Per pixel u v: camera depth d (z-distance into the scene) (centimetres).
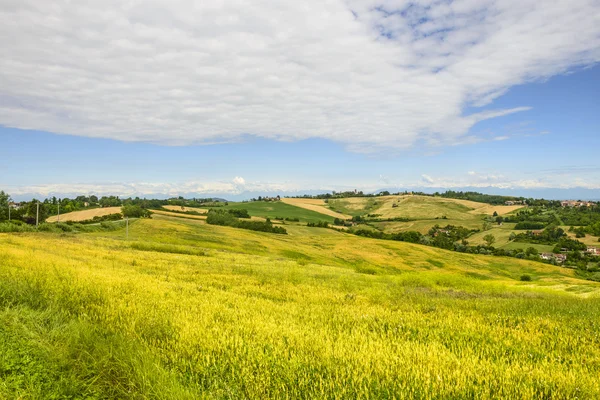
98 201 16438
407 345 696
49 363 514
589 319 1076
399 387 514
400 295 1546
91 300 907
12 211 10081
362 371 566
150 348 600
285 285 1681
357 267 4447
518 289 2453
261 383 509
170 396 454
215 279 1691
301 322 866
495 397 500
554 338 842
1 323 616
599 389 532
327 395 486
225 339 671
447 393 504
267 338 702
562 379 564
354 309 1091
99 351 564
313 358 601
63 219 10706
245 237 9269
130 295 981
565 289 3506
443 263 9319
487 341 802
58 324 671
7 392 426
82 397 455
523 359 678
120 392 480
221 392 487
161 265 2161
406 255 9725
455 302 1380
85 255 2308
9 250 1895
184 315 807
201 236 8400
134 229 8381
